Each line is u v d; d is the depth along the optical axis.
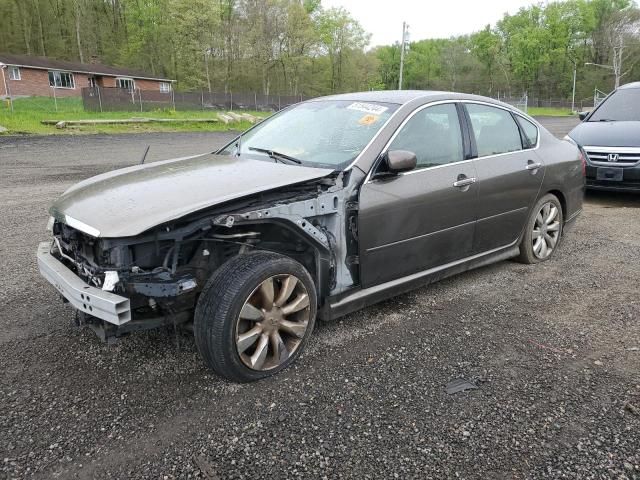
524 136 4.94
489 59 91.75
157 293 2.67
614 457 2.42
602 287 4.60
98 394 2.92
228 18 64.25
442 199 3.92
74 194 3.39
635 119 8.26
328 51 72.62
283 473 2.32
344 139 3.74
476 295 4.41
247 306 2.89
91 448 2.48
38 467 2.36
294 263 3.11
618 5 90.06
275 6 63.34
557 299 4.33
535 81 88.31
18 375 3.12
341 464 2.38
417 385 3.02
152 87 54.00
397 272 3.79
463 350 3.44
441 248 4.06
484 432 2.60
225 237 2.91
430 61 93.81
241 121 30.94
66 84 46.00
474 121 4.39
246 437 2.56
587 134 8.12
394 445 2.51
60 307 4.10
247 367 2.96
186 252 2.95
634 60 84.44
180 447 2.49
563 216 5.49
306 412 2.76
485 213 4.36
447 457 2.42
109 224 2.75
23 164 12.67
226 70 63.00
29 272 4.89
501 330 3.75
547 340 3.60
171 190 3.07
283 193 3.13
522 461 2.40
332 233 3.35
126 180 3.42
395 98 4.07
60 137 19.98
